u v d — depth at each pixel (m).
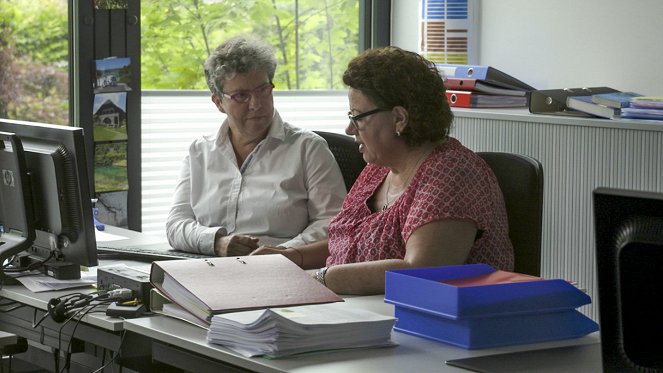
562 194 3.25
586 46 3.72
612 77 3.63
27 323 2.41
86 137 3.80
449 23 4.05
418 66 2.35
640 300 1.26
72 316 2.16
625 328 1.28
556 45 3.83
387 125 2.34
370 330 1.77
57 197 2.45
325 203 2.99
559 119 3.24
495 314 1.76
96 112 3.82
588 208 3.18
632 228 1.25
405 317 1.88
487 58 4.11
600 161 3.12
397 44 4.56
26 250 2.66
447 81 3.75
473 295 1.74
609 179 3.10
